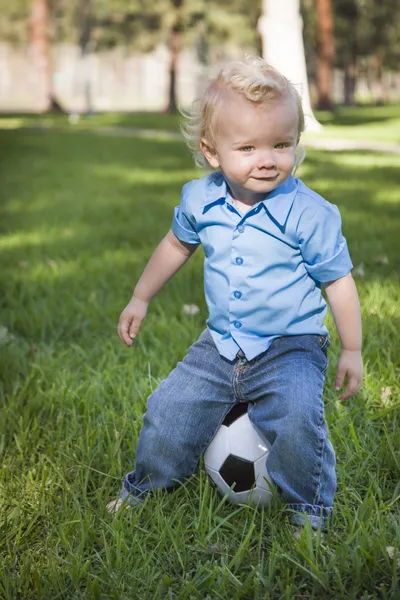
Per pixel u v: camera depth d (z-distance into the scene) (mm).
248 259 2650
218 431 2779
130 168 13680
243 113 2490
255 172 2525
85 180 12086
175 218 2857
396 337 4184
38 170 13578
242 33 43656
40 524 2779
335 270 2621
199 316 4773
